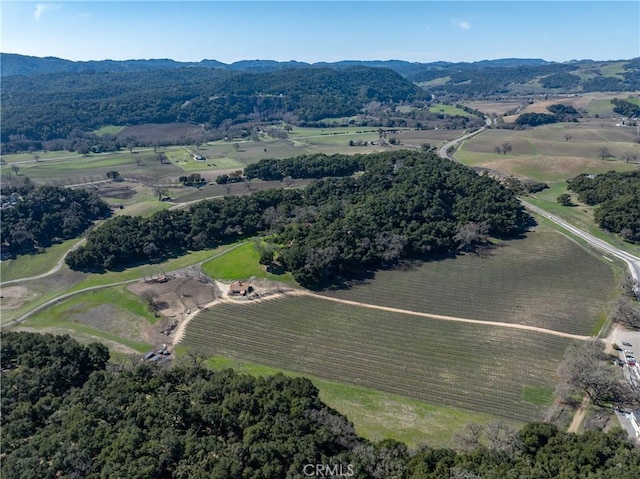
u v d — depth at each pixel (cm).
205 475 6062
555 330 11531
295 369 10581
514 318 12181
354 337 11700
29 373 8775
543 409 8938
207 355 10906
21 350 9575
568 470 6041
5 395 8150
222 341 11762
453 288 13925
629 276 13662
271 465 6272
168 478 6347
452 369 10331
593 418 8450
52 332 12431
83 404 7750
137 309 13388
